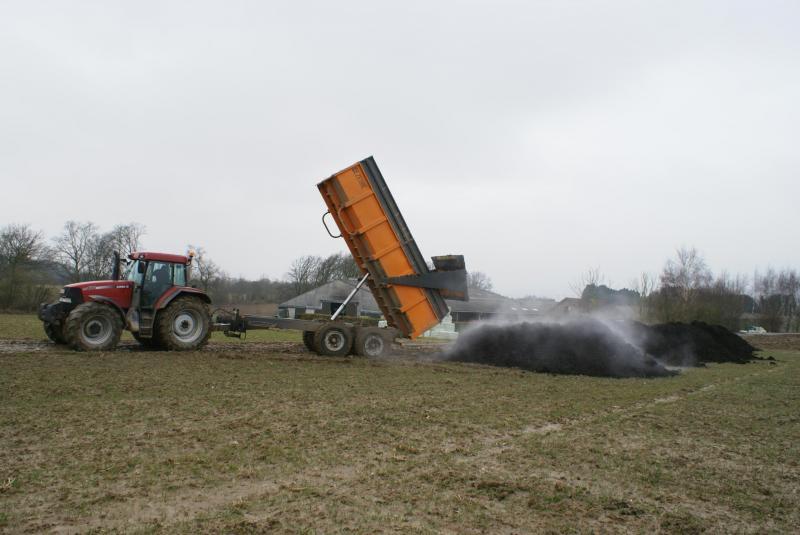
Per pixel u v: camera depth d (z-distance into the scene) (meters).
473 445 6.62
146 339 15.50
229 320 15.23
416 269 15.16
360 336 15.30
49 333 15.02
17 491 4.58
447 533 4.14
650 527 4.43
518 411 8.80
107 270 54.28
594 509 4.75
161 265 14.38
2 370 10.31
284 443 6.28
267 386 9.98
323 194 14.57
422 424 7.55
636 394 11.20
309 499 4.68
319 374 11.88
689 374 15.70
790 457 6.69
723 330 24.05
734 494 5.30
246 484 4.97
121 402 8.06
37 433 6.31
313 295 50.47
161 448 5.91
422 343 24.53
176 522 4.10
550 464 6.00
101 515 4.18
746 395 11.64
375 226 14.51
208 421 7.17
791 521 4.68
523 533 4.21
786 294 67.62
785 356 25.34
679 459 6.39
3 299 42.06
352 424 7.35
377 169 14.45
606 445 6.91
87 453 5.64
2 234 44.34
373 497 4.79
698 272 41.84
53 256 51.94
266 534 3.97
